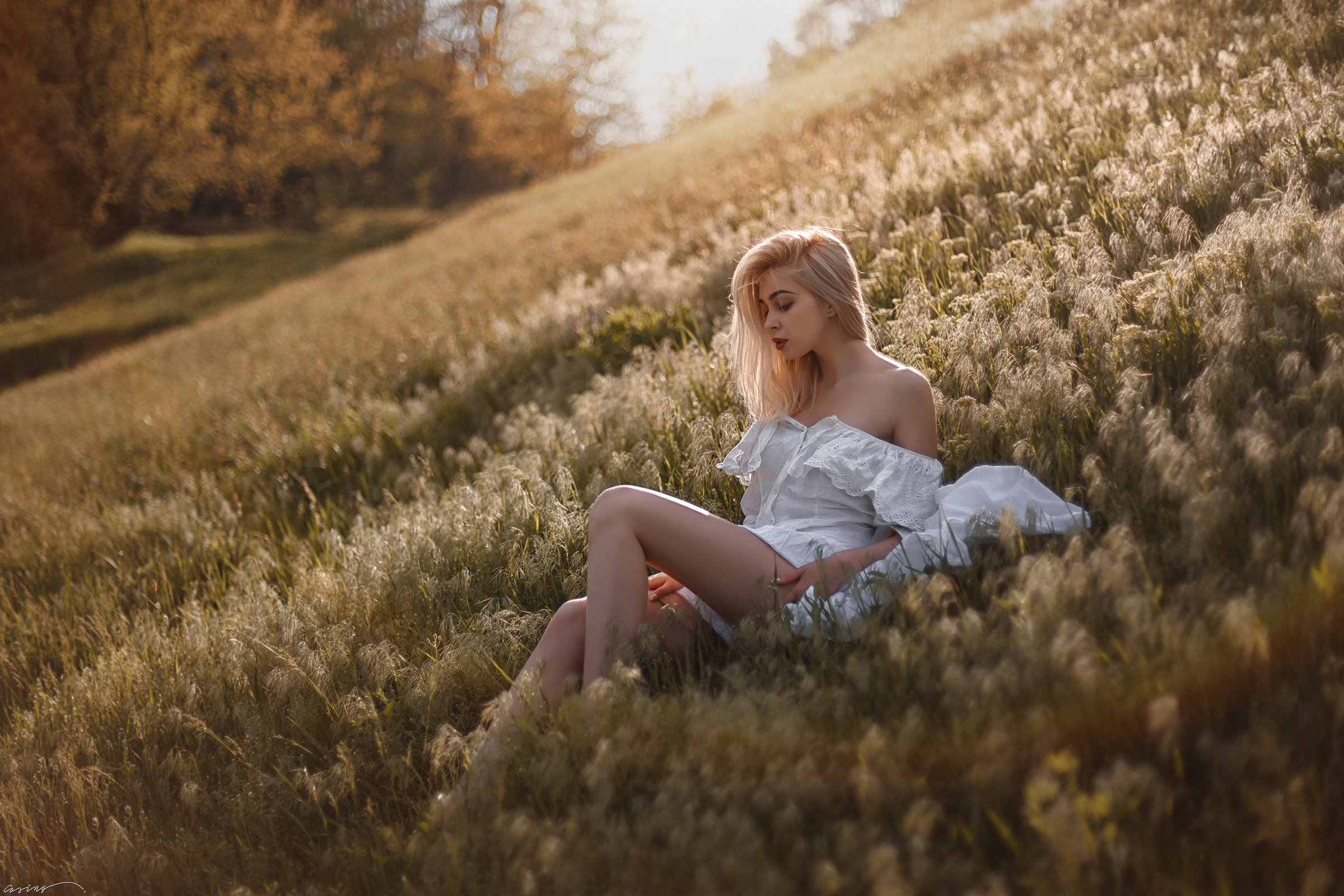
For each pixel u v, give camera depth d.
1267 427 2.35
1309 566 1.91
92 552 5.89
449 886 1.98
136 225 31.86
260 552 4.79
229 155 28.69
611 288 7.87
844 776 1.92
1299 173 4.10
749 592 2.70
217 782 2.86
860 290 3.00
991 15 17.11
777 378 3.09
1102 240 4.61
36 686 3.98
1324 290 2.79
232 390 10.19
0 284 28.14
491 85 43.84
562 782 2.15
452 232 22.50
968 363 3.49
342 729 2.82
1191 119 5.55
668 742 2.11
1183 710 1.79
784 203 8.19
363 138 37.53
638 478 3.97
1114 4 10.68
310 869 2.41
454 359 8.32
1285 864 1.49
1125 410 2.80
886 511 2.69
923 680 2.07
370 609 3.53
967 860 1.63
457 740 2.38
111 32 25.11
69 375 18.27
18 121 25.19
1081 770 1.79
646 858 1.78
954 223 6.02
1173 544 2.26
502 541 3.76
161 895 2.43
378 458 6.36
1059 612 2.01
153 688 3.40
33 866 2.66
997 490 2.70
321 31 30.61
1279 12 7.44
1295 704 1.75
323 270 28.31
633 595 2.64
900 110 11.15
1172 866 1.56
